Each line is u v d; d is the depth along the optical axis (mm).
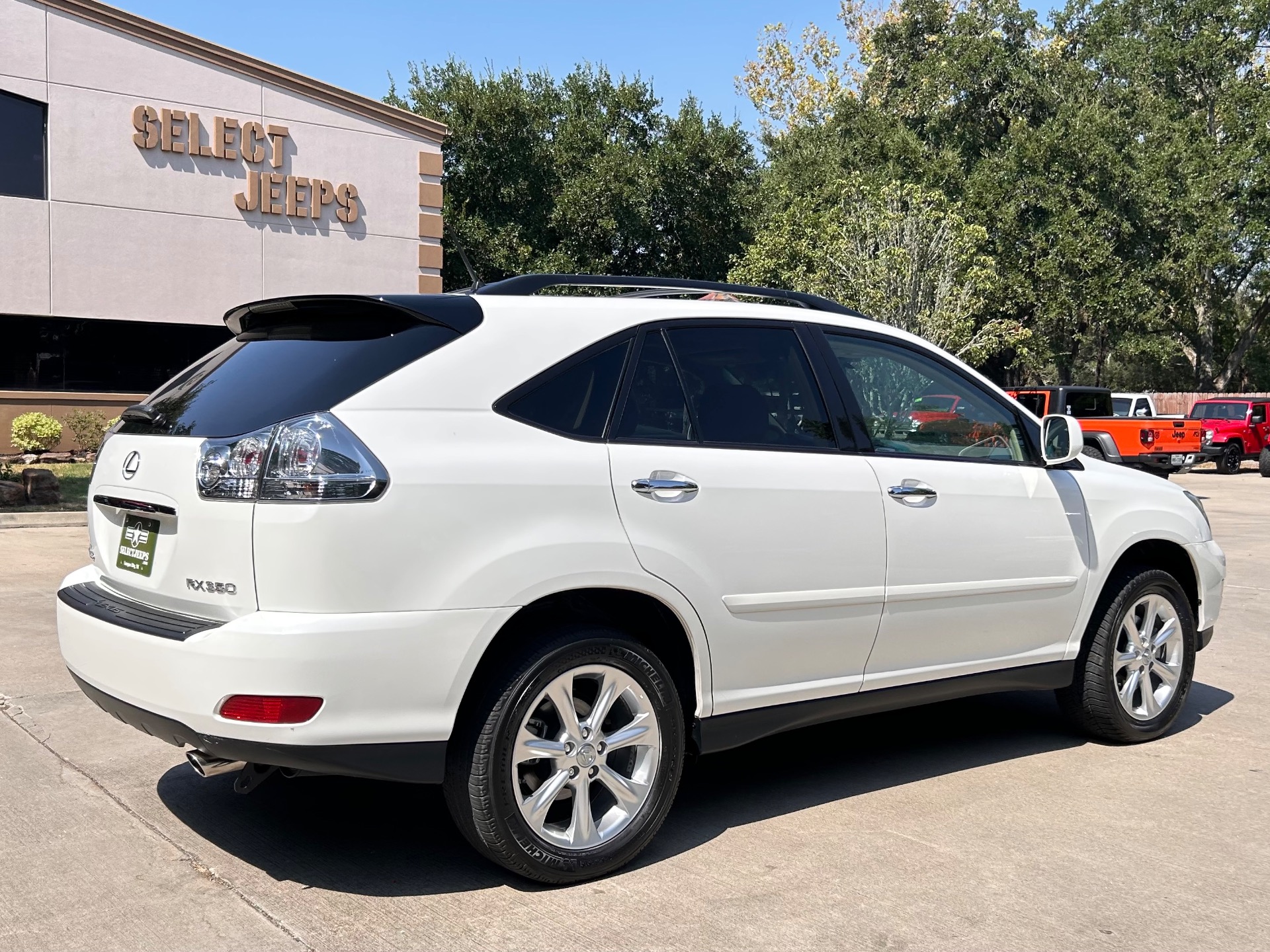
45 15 17703
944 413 4605
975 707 5840
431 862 3660
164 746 4812
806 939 3141
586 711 3600
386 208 21156
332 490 3092
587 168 31000
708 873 3602
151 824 3936
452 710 3238
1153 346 34688
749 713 3922
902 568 4242
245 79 19531
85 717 5195
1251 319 39969
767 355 4141
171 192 19000
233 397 3465
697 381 3914
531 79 32062
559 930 3174
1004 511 4590
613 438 3641
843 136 39062
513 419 3457
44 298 18047
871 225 20953
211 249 19438
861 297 20688
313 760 3109
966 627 4504
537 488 3395
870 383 4410
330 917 3234
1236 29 38875
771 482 3906
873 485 4191
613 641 3521
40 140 18016
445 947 3053
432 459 3240
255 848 3746
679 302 3990
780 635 3943
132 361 19234
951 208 22562
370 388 3283
